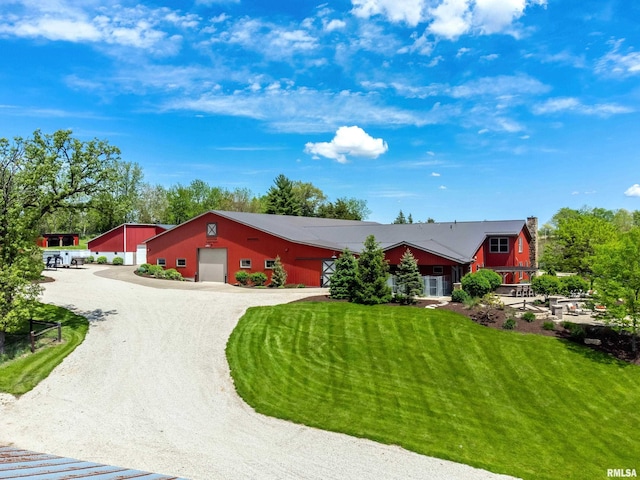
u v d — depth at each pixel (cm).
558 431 1355
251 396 1436
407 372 1673
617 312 1938
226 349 1812
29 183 1859
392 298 2464
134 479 641
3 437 1126
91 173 2128
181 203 7631
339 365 1708
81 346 1803
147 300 2592
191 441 1145
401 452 1149
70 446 1090
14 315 1683
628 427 1417
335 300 2488
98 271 4150
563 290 2692
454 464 1108
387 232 3719
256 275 3291
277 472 1016
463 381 1634
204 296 2717
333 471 1035
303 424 1277
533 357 1847
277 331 2009
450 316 2188
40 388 1439
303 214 8281
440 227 3662
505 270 3062
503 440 1269
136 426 1213
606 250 2062
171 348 1809
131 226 5100
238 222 3516
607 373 1764
